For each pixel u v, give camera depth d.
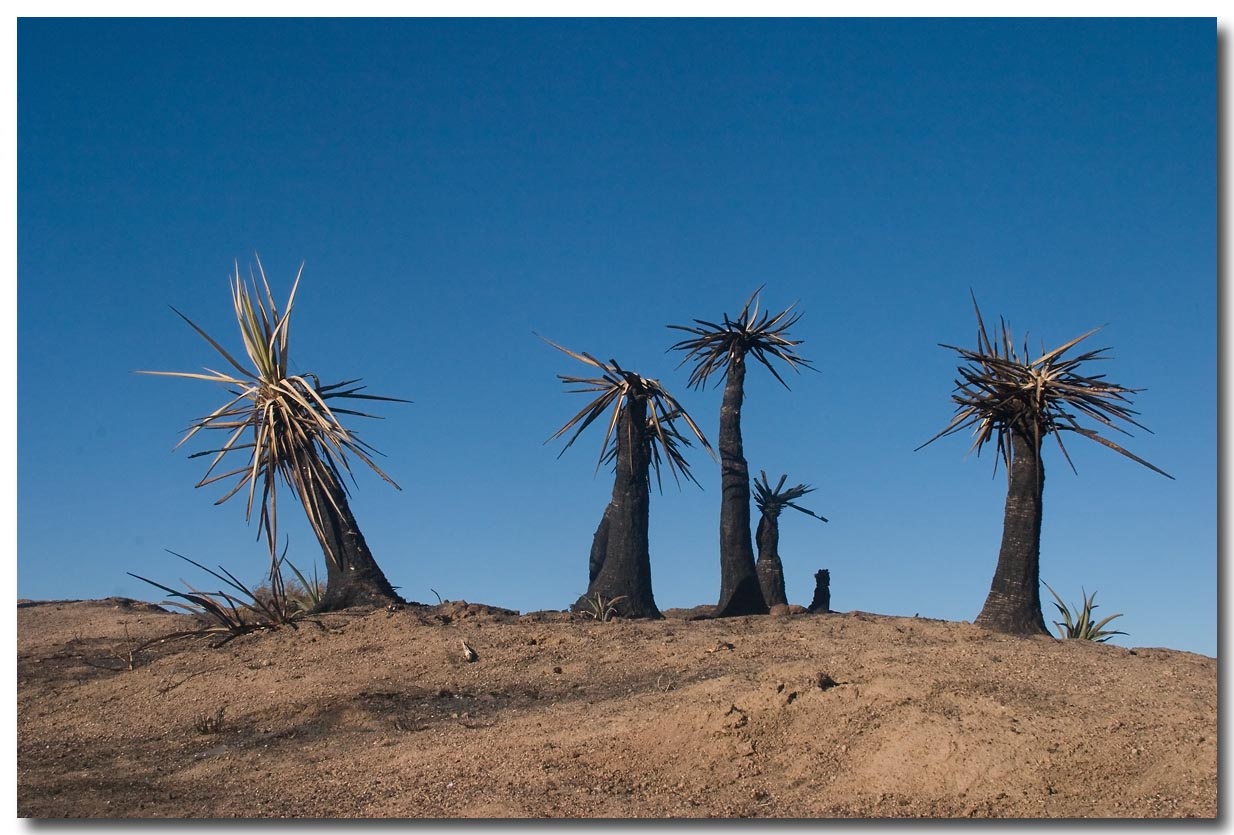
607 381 22.39
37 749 14.71
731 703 12.62
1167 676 13.39
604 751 12.30
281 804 11.58
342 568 20.97
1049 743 11.24
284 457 19.78
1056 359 17.12
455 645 17.45
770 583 25.08
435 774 12.13
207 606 19.02
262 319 20.09
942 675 13.27
